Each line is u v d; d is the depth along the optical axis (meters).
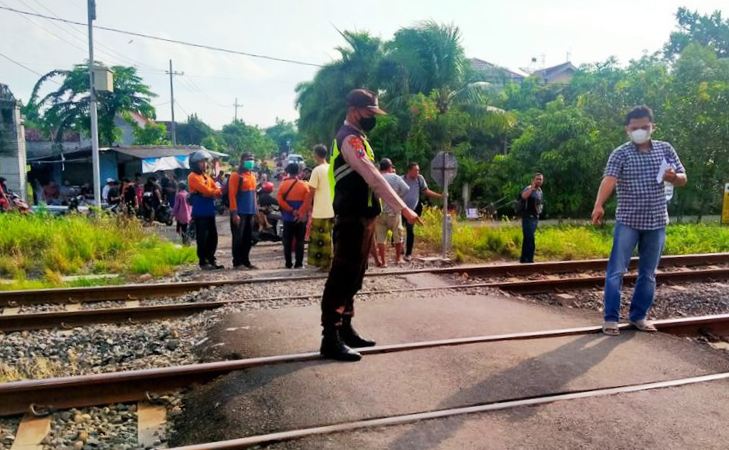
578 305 7.09
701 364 4.32
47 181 27.34
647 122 4.72
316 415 3.42
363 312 6.02
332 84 30.95
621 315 6.65
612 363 4.27
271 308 6.41
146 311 6.39
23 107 33.47
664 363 4.30
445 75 25.67
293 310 6.16
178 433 3.58
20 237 10.86
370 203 3.99
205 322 6.04
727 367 4.31
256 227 13.66
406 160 22.59
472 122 24.34
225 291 7.39
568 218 21.09
